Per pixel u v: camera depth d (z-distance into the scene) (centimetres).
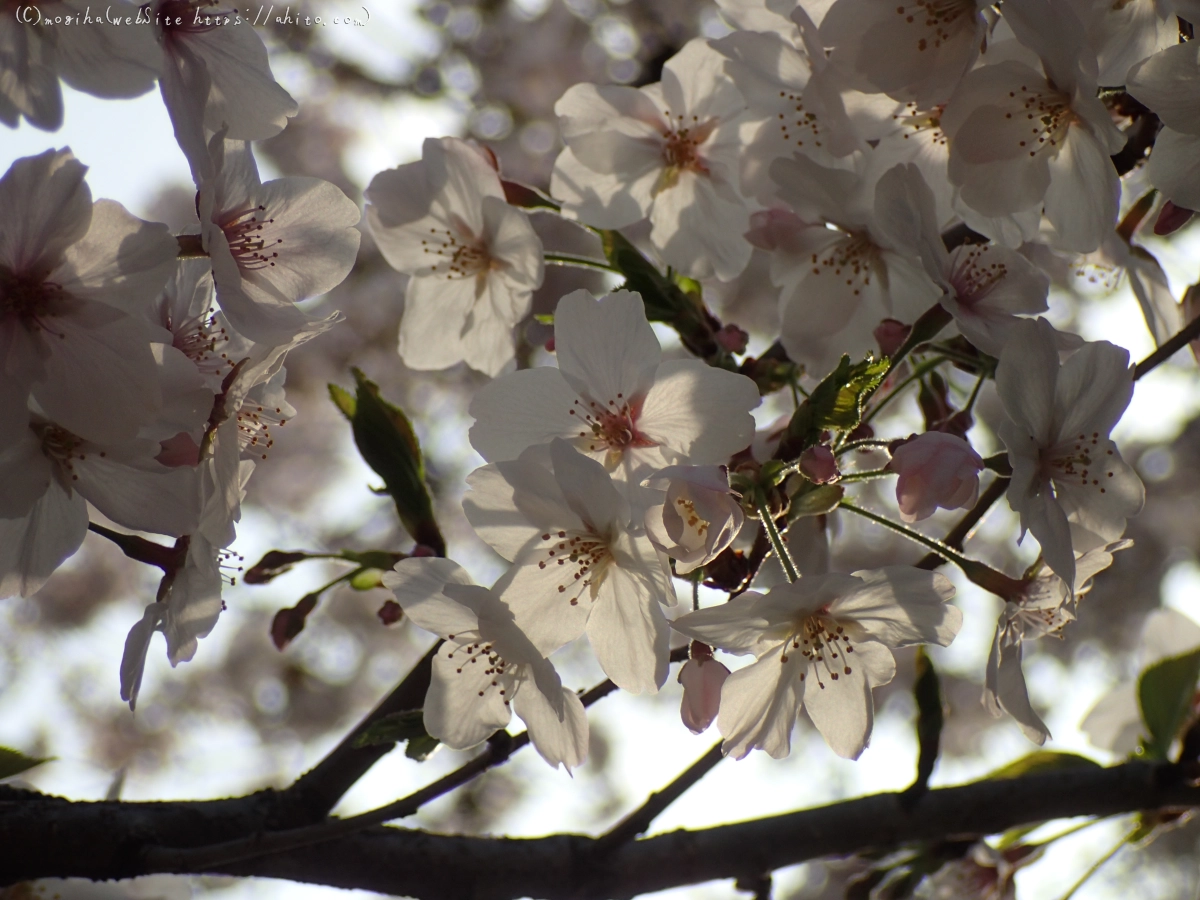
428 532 59
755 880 60
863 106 58
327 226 58
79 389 54
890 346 58
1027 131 57
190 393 54
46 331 54
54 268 54
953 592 55
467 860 58
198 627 56
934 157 59
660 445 55
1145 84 55
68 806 57
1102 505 57
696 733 55
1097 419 57
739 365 60
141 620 56
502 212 61
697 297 61
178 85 56
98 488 54
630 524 54
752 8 60
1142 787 60
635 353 55
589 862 58
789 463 55
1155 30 57
